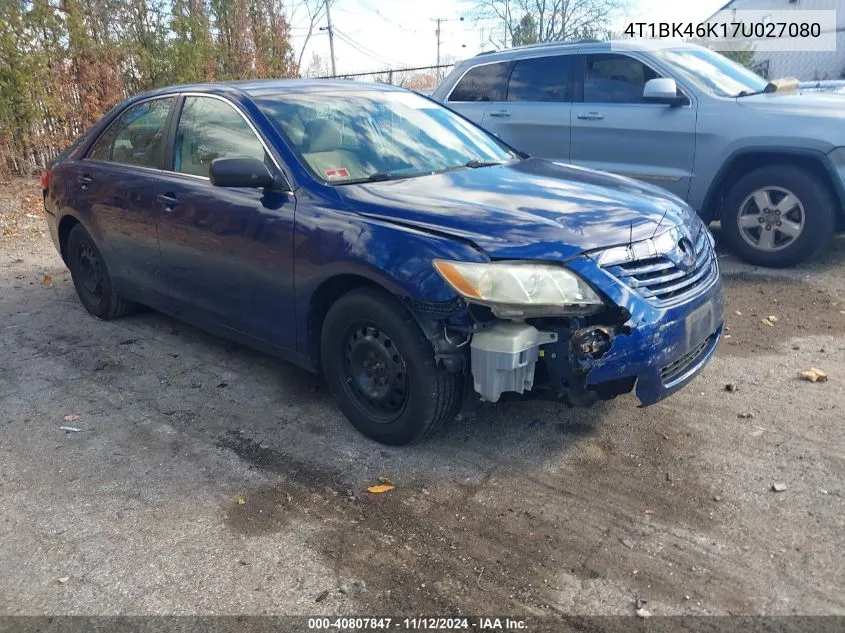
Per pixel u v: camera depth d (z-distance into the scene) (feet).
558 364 10.00
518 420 12.50
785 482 10.46
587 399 10.21
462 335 10.22
